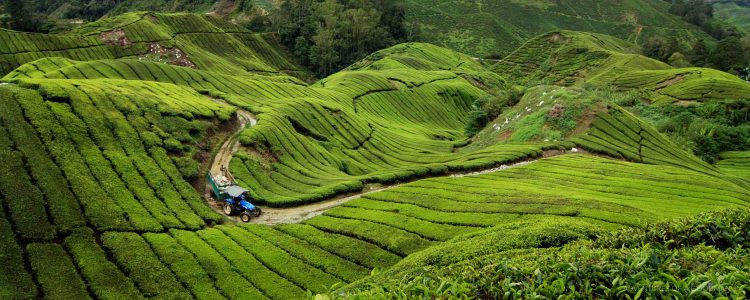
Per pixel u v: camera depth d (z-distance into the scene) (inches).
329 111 3065.9
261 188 1823.3
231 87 3253.0
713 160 3228.3
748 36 7775.6
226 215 1590.8
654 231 650.8
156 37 4827.8
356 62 6220.5
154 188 1514.5
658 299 383.9
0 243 1046.4
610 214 1213.1
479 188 1689.2
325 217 1544.0
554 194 1509.6
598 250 519.8
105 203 1315.2
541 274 447.8
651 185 1684.3
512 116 3004.4
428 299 411.8
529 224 1095.6
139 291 1050.7
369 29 6535.4
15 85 1707.7
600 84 4771.2
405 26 7696.9
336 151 2613.2
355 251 1283.2
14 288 965.8
